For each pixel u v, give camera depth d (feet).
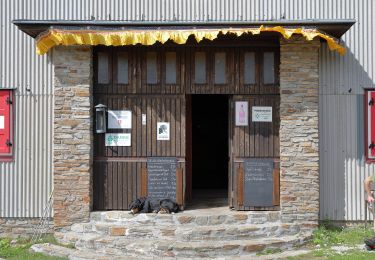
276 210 35.09
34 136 36.76
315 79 34.22
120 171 35.50
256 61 35.50
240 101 35.45
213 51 35.60
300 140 34.17
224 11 36.14
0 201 36.81
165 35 31.99
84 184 34.37
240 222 33.78
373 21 36.29
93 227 33.58
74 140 34.45
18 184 36.76
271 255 30.66
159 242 31.35
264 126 35.40
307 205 34.12
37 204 36.68
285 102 34.24
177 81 35.58
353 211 36.09
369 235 34.22
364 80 36.29
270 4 36.11
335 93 36.32
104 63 35.70
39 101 36.76
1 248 34.04
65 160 34.40
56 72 34.47
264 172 35.27
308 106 34.19
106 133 35.58
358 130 36.24
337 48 33.37
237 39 35.12
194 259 30.50
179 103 35.58
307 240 33.04
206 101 50.96
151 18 36.24
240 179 35.32
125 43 32.27
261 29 31.45
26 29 33.32
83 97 34.47
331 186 36.19
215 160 51.16
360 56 36.32
